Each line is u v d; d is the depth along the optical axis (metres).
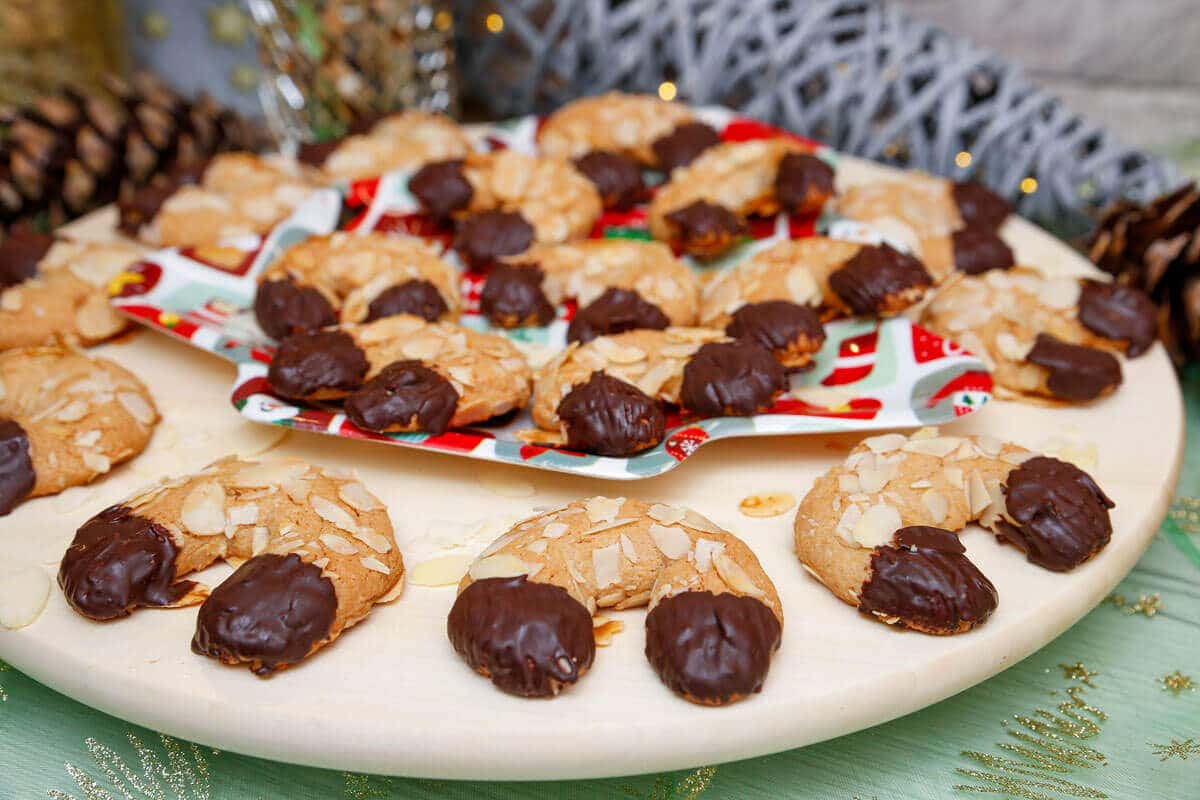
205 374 0.51
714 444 0.47
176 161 0.64
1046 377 0.48
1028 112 0.62
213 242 0.57
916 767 0.40
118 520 0.41
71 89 0.64
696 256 0.56
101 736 0.41
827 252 0.51
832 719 0.38
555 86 0.71
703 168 0.56
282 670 0.38
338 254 0.52
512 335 0.52
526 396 0.47
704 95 0.67
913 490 0.41
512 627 0.37
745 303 0.50
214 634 0.37
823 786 0.39
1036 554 0.41
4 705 0.42
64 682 0.39
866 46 0.64
